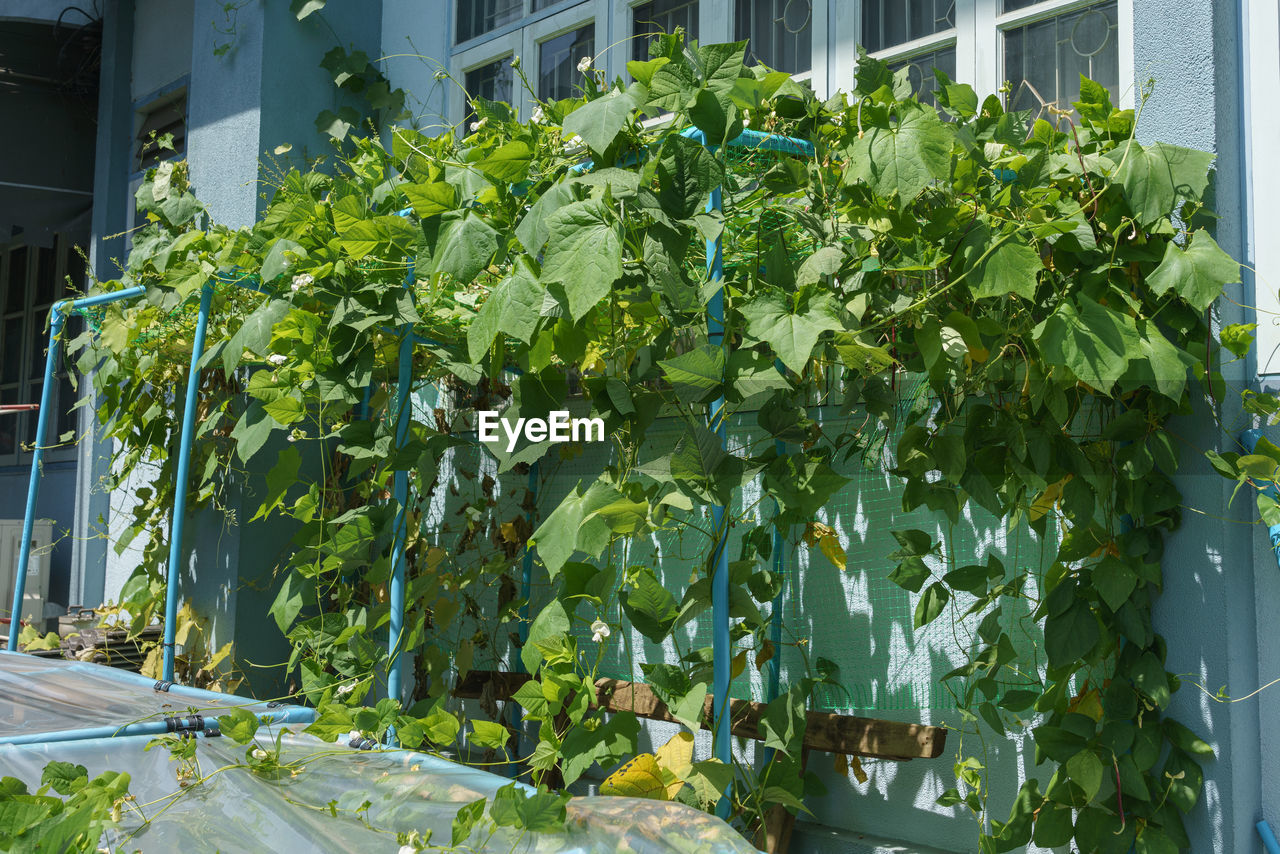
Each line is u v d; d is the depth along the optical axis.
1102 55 3.00
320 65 4.84
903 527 3.05
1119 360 2.04
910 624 3.01
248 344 2.96
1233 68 2.54
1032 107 3.12
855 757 3.04
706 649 2.46
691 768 2.08
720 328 2.11
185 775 2.10
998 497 2.53
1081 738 2.39
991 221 2.14
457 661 3.52
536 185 2.37
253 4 4.74
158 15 6.35
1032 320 2.26
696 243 2.59
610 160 2.23
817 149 2.29
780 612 3.21
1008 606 2.82
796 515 2.83
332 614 3.07
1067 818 2.41
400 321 2.81
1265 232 2.49
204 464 4.46
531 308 2.08
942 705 2.93
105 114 6.52
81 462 6.51
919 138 1.98
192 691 3.01
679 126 2.21
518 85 4.50
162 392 4.59
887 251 2.22
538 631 2.20
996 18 3.19
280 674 4.35
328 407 3.08
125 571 5.44
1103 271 2.24
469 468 4.19
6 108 6.62
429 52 4.84
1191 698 2.36
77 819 1.53
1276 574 2.45
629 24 4.11
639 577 2.22
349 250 2.61
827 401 3.11
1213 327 2.40
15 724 2.63
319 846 1.73
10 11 7.06
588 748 2.10
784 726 2.65
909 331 2.45
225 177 4.80
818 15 3.58
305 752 2.27
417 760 2.13
